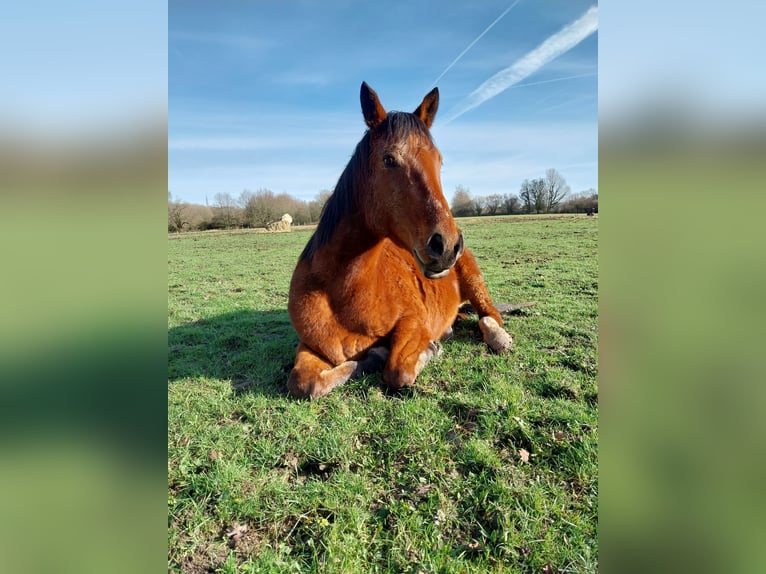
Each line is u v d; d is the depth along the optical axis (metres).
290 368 3.62
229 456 2.37
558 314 5.04
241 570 1.67
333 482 2.15
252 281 8.48
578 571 1.63
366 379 3.15
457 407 2.86
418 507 1.97
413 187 2.42
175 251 14.62
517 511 1.91
